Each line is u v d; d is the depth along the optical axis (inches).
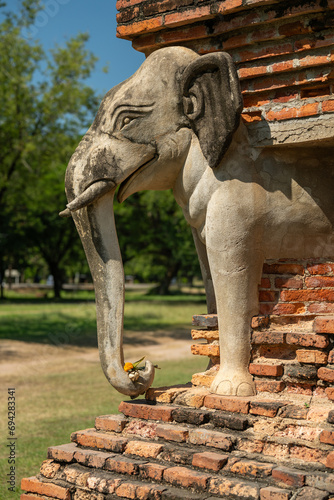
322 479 112.5
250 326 144.9
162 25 150.7
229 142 140.6
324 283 145.8
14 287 2052.2
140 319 968.3
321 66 138.9
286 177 145.6
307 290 146.3
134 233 1294.3
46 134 738.2
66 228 1362.0
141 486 126.9
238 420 131.2
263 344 143.0
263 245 146.3
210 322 153.4
